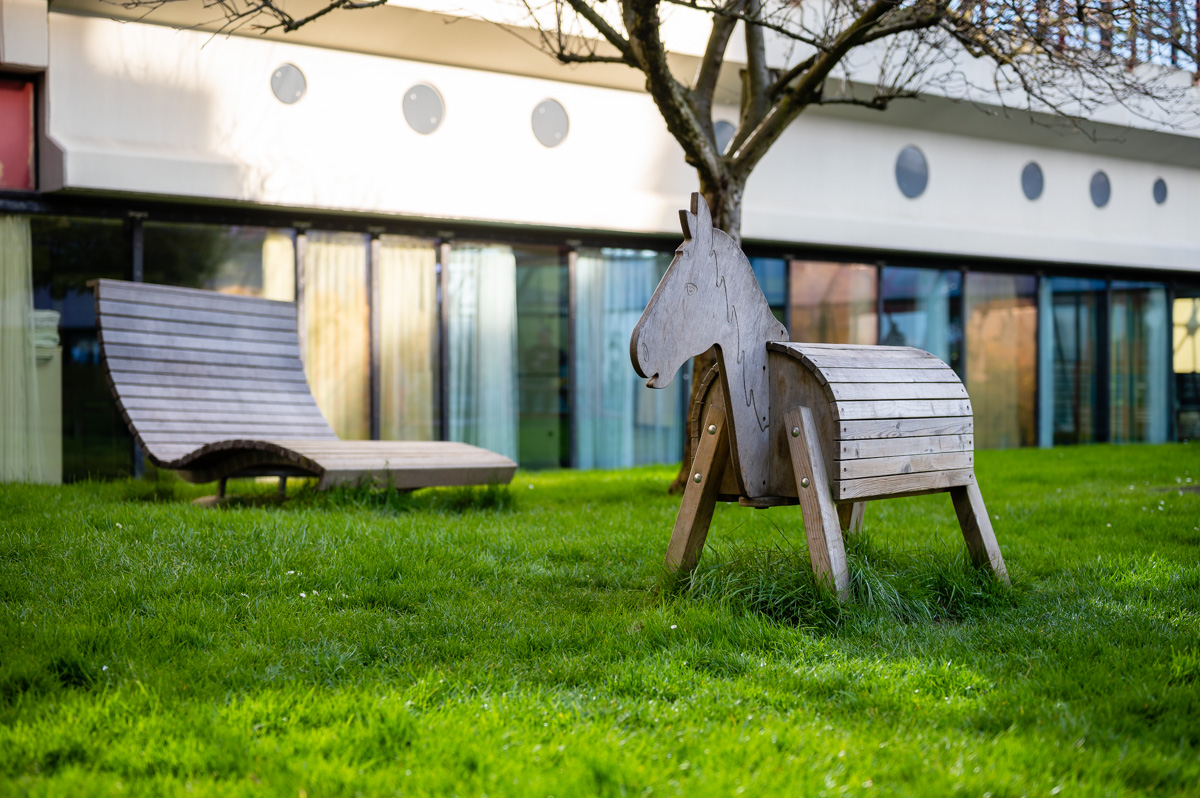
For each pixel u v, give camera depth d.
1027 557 5.45
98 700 2.89
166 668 3.23
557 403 12.23
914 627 3.98
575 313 12.33
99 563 4.62
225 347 8.43
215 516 5.83
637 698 3.09
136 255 9.74
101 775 2.43
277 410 8.51
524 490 9.17
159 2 7.93
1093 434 16.92
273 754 2.55
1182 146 16.28
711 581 4.28
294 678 3.18
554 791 2.32
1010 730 2.76
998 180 15.24
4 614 3.78
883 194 14.10
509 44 10.84
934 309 15.26
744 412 4.27
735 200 8.20
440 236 11.38
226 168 9.67
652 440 12.97
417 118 10.89
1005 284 16.00
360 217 10.86
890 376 4.51
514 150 11.45
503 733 2.71
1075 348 16.73
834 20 8.09
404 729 2.71
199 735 2.69
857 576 4.21
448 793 2.35
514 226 11.64
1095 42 7.16
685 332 3.99
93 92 9.30
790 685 3.22
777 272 13.77
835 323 14.27
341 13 9.88
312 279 10.70
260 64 10.07
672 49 11.21
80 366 9.62
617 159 12.16
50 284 9.45
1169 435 17.80
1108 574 4.99
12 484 8.22
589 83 11.93
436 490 8.38
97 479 9.68
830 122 13.66
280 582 4.43
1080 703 3.03
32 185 9.37
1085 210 16.19
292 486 8.84
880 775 2.48
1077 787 2.39
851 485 4.16
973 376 15.67
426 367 11.38
